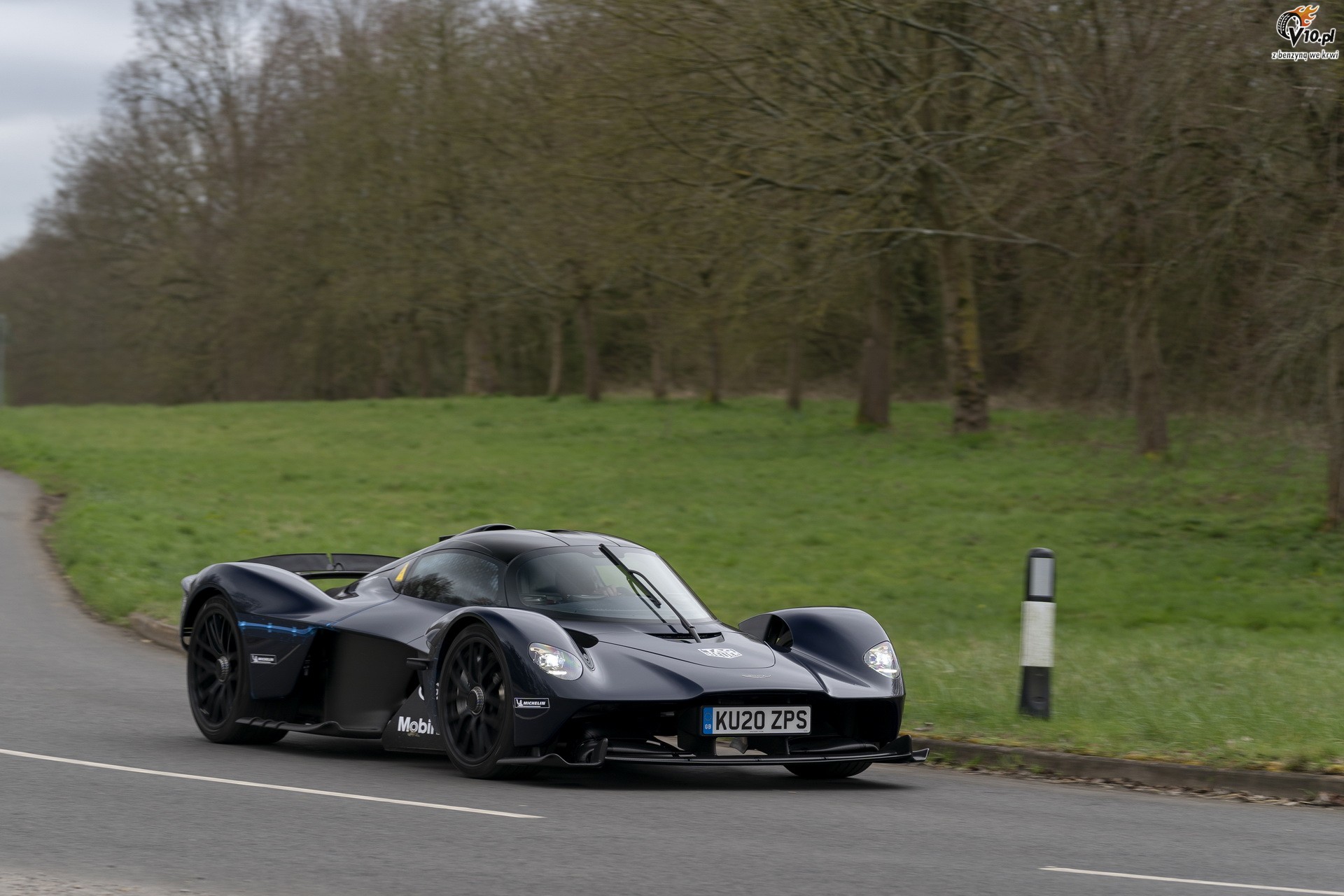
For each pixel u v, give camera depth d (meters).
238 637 13.84
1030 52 40.72
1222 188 32.47
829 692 12.18
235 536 34.66
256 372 105.06
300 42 103.19
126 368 113.44
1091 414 36.59
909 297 78.62
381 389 107.31
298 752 13.61
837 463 54.62
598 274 63.00
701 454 58.66
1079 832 10.62
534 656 11.43
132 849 8.82
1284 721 15.45
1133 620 27.62
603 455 59.22
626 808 10.81
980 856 9.46
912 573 33.19
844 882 8.49
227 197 104.50
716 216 48.78
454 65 86.69
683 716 11.73
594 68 51.22
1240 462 31.53
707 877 8.49
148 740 13.67
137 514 36.66
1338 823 11.50
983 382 60.53
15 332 120.94
